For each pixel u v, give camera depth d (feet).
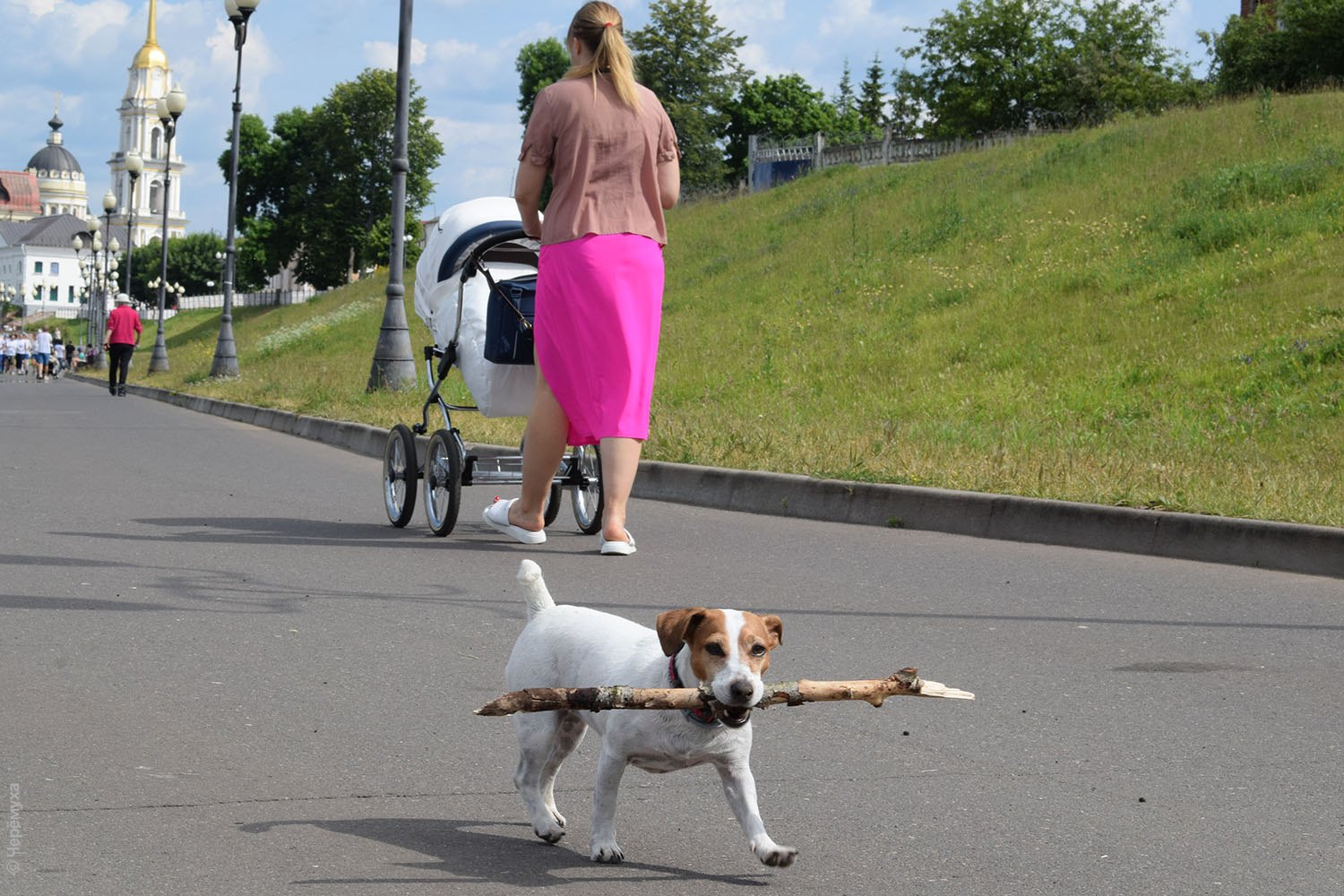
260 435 65.31
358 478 46.75
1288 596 26.22
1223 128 84.99
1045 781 15.34
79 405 88.99
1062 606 25.22
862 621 23.77
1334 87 100.83
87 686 18.66
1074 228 75.61
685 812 14.26
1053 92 135.54
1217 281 60.85
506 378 32.89
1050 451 40.22
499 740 16.62
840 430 46.98
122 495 39.86
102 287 199.00
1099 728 17.44
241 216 345.31
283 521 35.63
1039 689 19.35
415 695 18.56
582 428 30.22
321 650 21.03
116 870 12.24
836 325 71.72
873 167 121.49
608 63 29.37
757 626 12.03
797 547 32.17
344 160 308.81
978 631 23.08
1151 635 22.84
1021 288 68.64
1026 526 33.42
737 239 104.42
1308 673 20.35
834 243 90.68
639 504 40.14
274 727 16.98
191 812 13.88
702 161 234.38
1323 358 49.37
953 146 116.88
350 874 12.30
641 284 29.43
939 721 17.74
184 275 507.30
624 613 24.11
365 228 309.22
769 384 62.85
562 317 29.58
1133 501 32.68
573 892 12.03
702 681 11.89
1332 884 12.44
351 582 26.76
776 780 15.31
